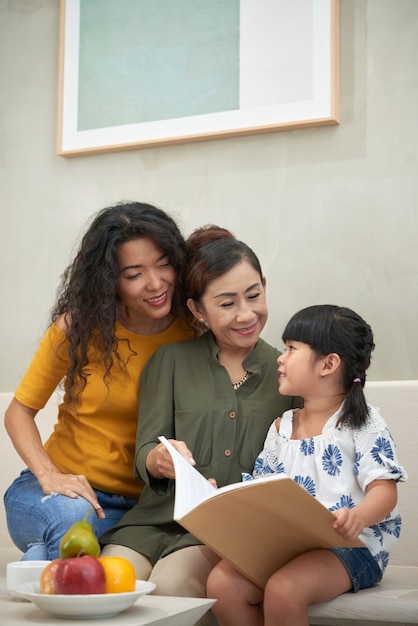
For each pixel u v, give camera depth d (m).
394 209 1.98
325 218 2.05
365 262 2.00
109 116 2.29
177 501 1.21
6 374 2.37
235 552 1.31
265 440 1.59
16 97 2.44
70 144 2.33
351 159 2.03
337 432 1.47
